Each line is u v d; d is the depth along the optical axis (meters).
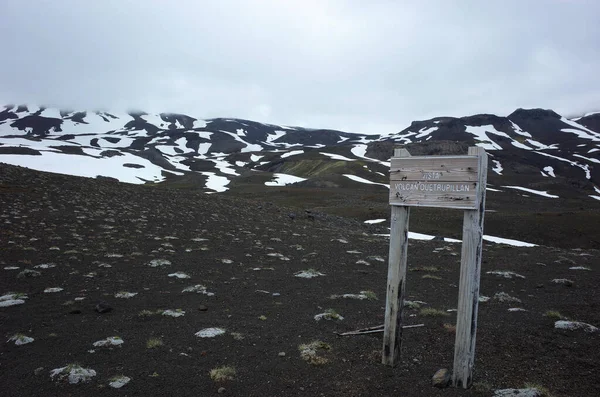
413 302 13.85
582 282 17.11
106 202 40.75
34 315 12.23
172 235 28.05
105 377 8.43
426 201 8.00
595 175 185.38
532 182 156.38
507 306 13.54
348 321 12.03
